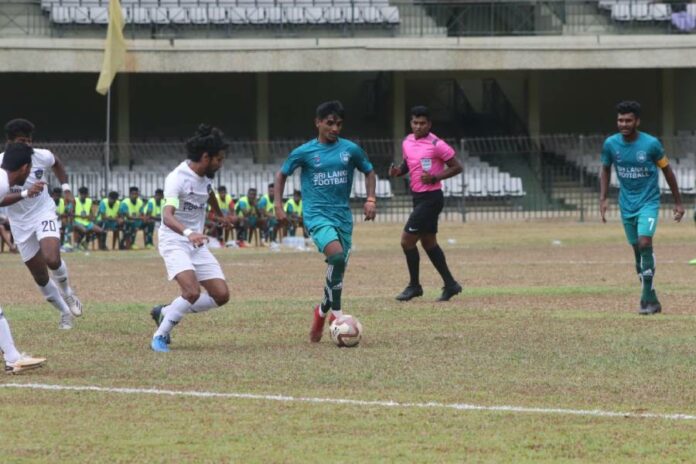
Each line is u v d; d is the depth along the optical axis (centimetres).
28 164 2675
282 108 12681
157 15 11194
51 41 10800
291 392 2283
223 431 1955
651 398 2225
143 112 12425
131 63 10894
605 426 1992
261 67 11088
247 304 3881
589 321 3384
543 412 2100
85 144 10350
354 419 2044
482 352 2783
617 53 11494
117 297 4291
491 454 1809
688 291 4259
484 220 10519
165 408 2133
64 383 2373
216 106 12556
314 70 11150
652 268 3559
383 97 12481
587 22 11919
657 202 3600
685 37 11556
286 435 1928
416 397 2233
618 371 2509
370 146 11912
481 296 4144
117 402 2184
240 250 7769
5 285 4847
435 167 3878
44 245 3145
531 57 11412
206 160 2817
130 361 2653
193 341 3003
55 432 1948
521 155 11888
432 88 12756
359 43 11175
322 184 2988
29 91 12194
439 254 3956
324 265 6019
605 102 13112
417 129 3900
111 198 8288
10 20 11194
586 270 5388
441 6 11956
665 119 12381
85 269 5828
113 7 9362
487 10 12038
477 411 2109
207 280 2858
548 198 11225
